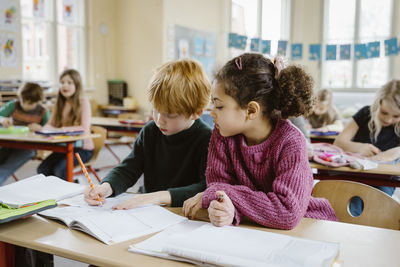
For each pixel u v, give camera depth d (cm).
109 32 736
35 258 97
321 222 98
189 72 124
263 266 66
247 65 99
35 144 298
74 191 122
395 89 236
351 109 642
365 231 92
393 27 709
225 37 812
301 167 100
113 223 94
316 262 68
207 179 115
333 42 754
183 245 76
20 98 379
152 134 147
